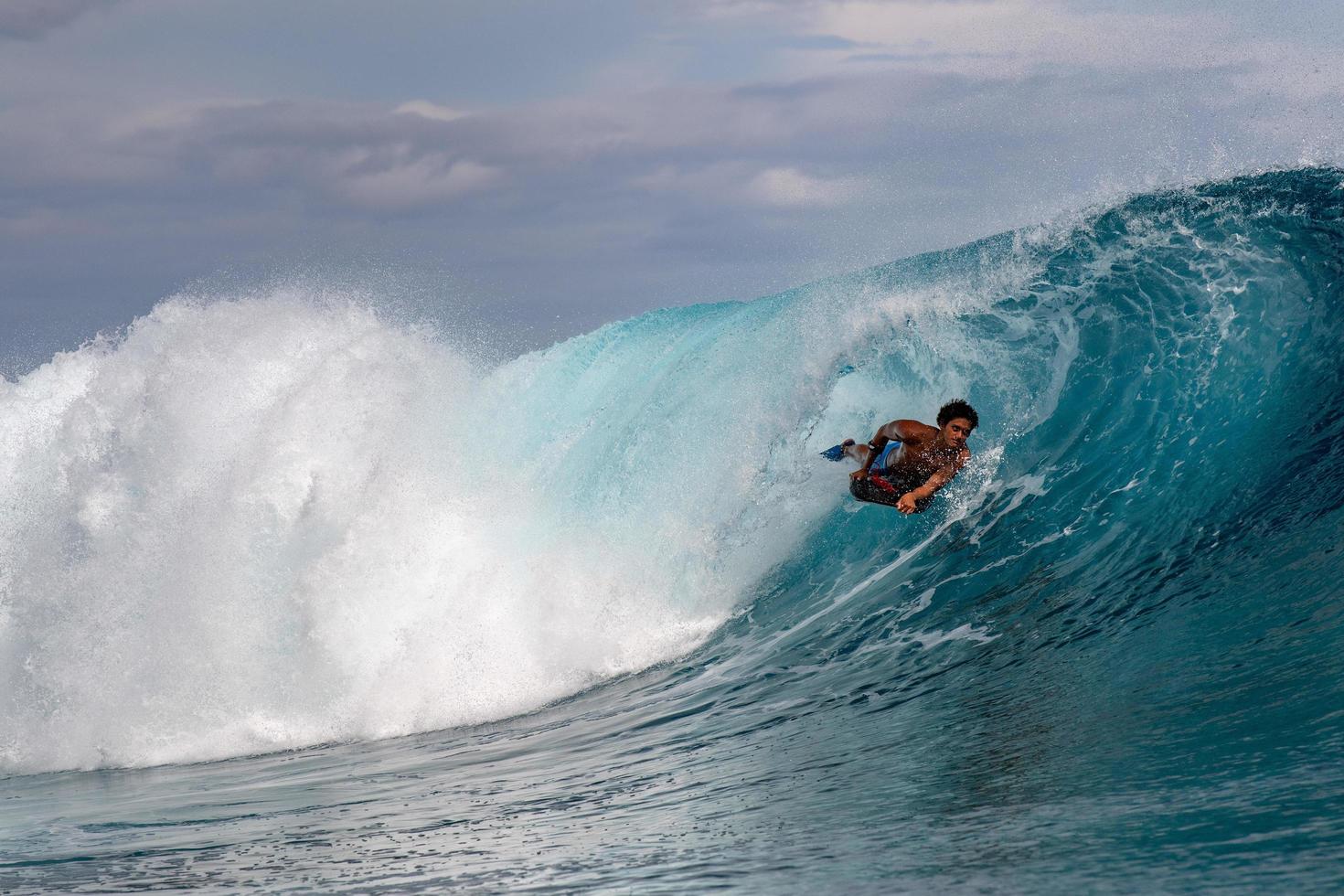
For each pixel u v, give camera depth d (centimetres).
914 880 1170
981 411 3600
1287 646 1834
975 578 2911
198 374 4419
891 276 4578
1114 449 3147
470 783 2280
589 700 3080
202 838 1969
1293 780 1270
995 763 1645
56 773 3244
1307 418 2803
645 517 3834
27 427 4566
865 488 3052
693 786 1906
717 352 4497
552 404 5044
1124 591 2477
